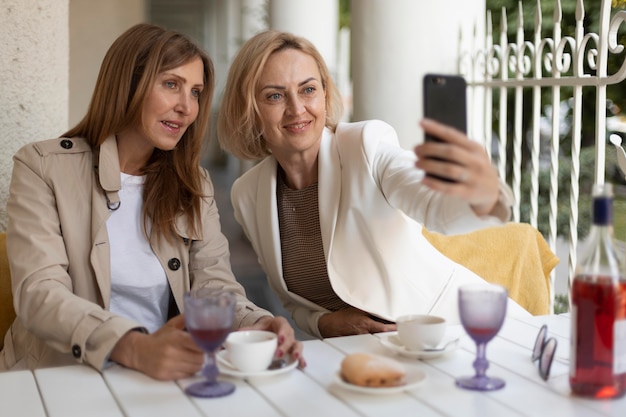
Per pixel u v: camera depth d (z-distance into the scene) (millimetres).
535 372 1408
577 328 1271
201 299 1281
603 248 1262
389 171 1939
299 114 1979
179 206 1967
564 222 5504
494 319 1287
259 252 2246
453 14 3520
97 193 1888
